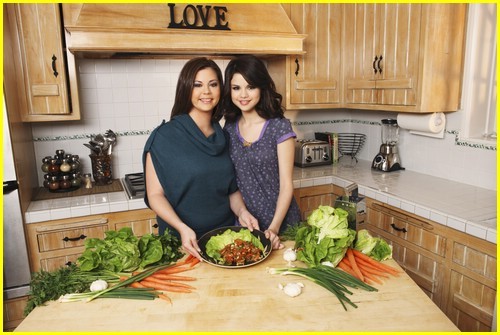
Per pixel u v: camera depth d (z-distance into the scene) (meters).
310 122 3.50
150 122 3.01
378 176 2.88
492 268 1.88
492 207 2.15
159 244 1.44
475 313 1.97
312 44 2.99
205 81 1.67
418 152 2.93
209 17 2.54
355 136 3.53
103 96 2.87
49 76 2.40
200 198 1.77
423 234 2.22
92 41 2.31
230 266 1.39
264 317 1.14
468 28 2.47
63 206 2.37
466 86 2.53
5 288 2.26
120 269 1.36
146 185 1.78
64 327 1.10
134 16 2.38
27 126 2.59
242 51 2.63
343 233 1.41
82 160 2.90
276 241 1.58
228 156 1.88
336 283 1.31
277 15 2.72
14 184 2.19
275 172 1.98
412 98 2.53
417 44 2.46
